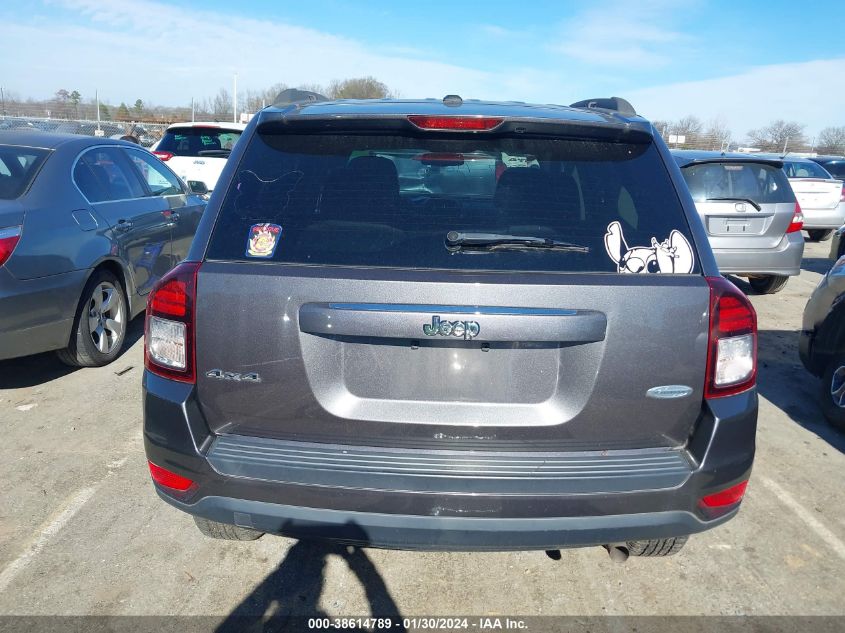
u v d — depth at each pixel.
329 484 2.08
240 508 2.14
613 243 2.16
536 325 2.03
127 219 5.15
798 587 2.76
